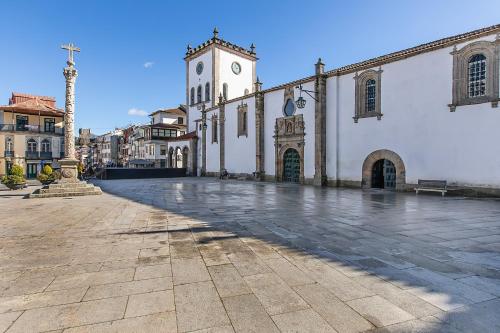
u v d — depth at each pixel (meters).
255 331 3.04
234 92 44.16
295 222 8.66
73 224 8.35
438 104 16.64
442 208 11.45
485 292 3.97
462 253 5.68
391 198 14.81
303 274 4.59
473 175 15.24
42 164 43.62
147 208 11.45
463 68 15.70
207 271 4.71
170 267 4.89
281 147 26.92
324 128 22.73
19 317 3.31
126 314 3.37
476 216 9.69
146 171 38.00
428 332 3.02
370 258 5.38
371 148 19.89
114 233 7.26
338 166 21.89
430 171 16.91
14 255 5.52
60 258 5.35
